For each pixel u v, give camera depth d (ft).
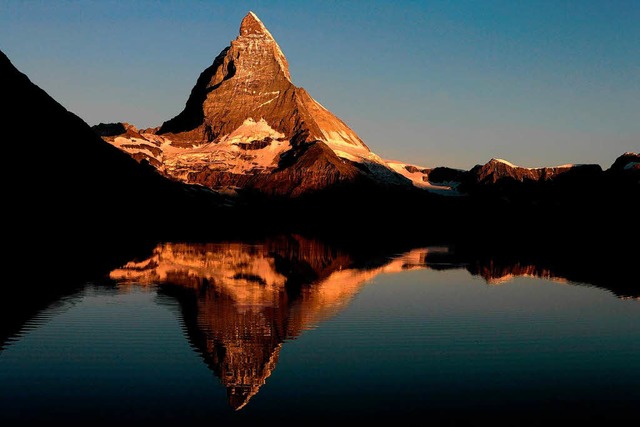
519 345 178.19
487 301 248.73
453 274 341.21
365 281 300.40
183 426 119.14
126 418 121.60
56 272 278.87
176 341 169.37
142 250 394.73
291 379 144.05
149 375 143.23
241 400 131.23
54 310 200.44
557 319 215.31
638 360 166.30
